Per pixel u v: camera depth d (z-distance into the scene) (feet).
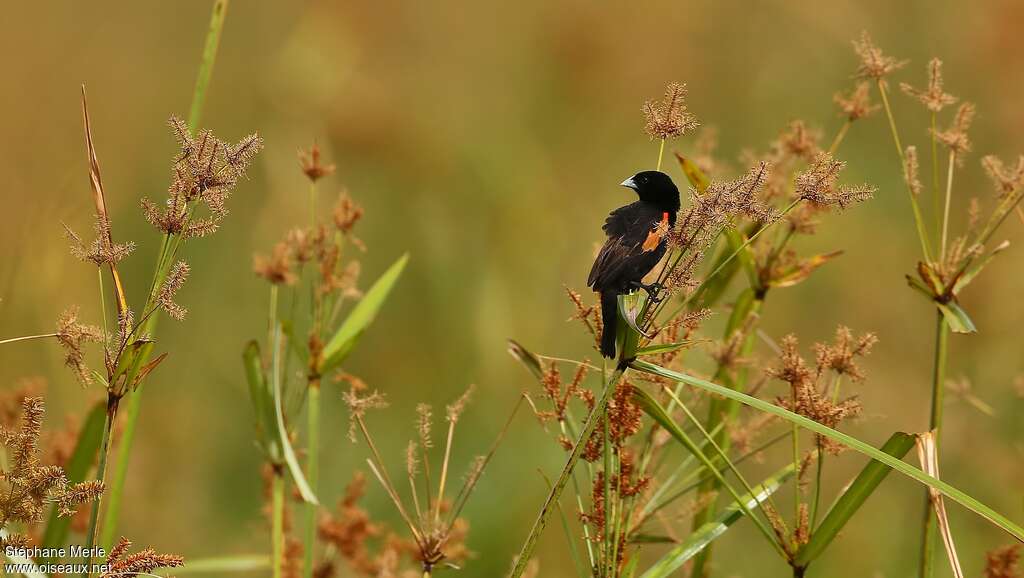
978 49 50.65
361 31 51.13
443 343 42.50
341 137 48.47
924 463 17.28
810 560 17.35
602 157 51.01
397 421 40.22
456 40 53.16
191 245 44.06
